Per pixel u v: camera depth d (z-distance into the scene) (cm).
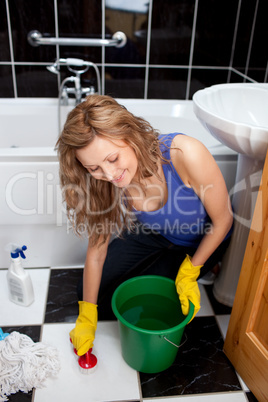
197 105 123
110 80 222
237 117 144
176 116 220
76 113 93
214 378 131
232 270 153
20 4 195
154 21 206
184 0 202
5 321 148
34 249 172
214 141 216
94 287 132
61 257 175
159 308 143
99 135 92
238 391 128
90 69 217
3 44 205
